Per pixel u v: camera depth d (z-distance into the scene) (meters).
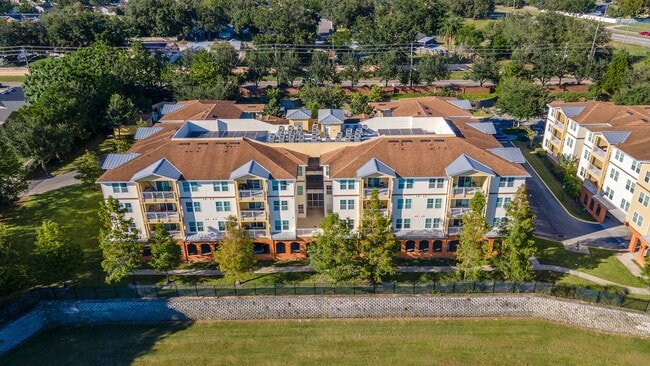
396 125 65.31
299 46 142.88
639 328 47.41
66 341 48.59
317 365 45.09
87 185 71.12
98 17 158.75
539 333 48.22
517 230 49.22
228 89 107.00
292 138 61.28
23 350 47.38
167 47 160.25
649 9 188.38
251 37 183.00
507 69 118.88
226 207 55.66
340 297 50.53
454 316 50.88
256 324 50.59
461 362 44.94
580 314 48.84
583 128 72.88
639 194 56.44
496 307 50.31
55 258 49.25
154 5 171.75
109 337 49.09
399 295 50.78
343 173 53.88
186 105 76.69
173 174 53.44
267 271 56.03
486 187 53.75
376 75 125.81
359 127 64.75
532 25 147.50
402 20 146.62
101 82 93.69
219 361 45.72
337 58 141.88
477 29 169.50
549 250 58.78
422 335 48.38
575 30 135.12
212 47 134.38
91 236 61.12
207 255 57.97
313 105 101.19
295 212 56.22
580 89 120.81
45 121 77.62
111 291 50.72
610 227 63.88
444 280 53.31
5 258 48.84
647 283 48.38
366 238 50.03
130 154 57.72
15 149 71.44
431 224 56.84
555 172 78.75
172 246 51.62
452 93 113.94
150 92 108.19
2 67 138.62
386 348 46.81
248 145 57.25
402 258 58.16
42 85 90.81
